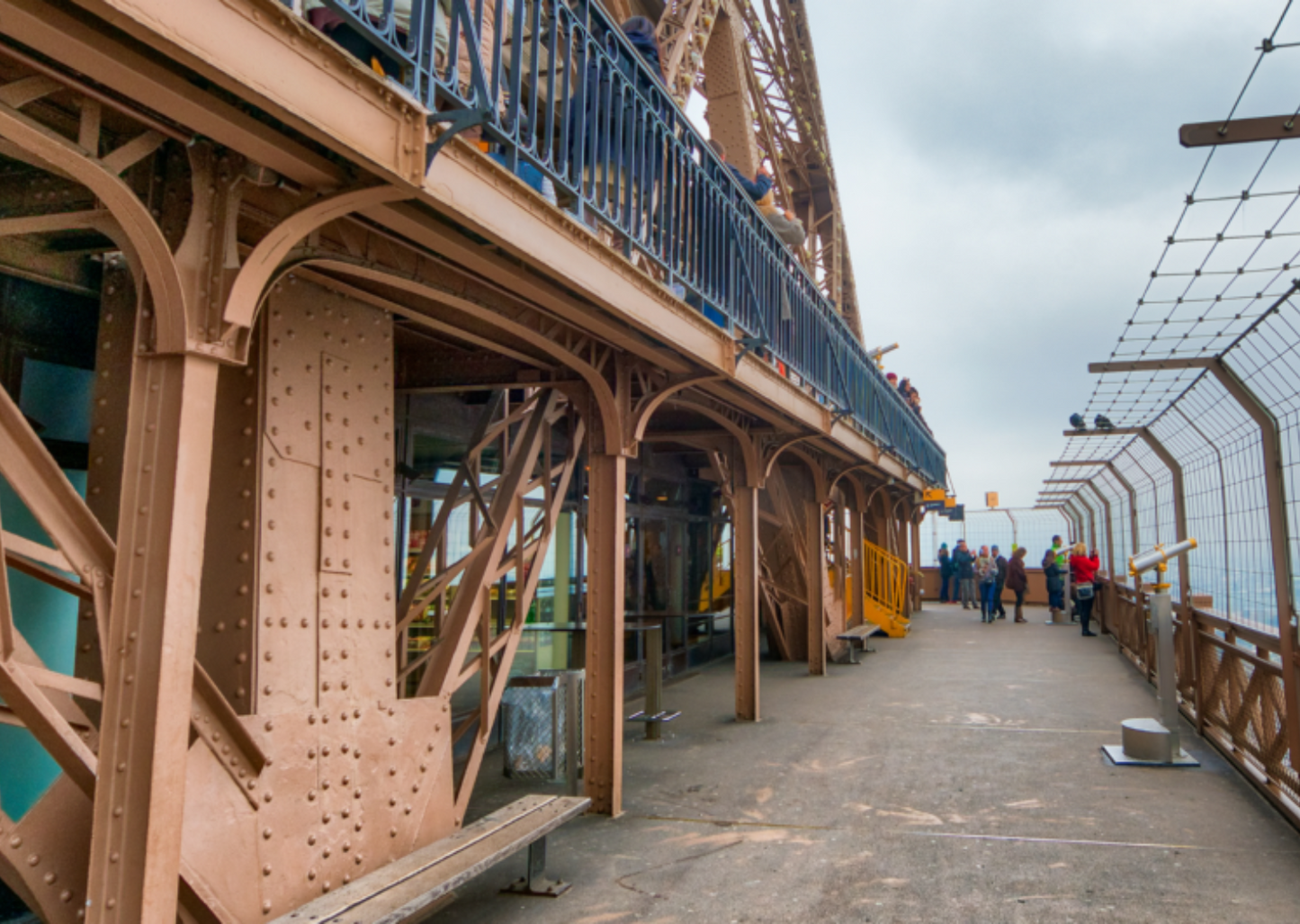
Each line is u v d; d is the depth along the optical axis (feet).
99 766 7.88
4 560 7.75
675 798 20.10
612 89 14.23
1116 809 18.94
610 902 14.15
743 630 29.48
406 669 15.42
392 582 13.87
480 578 16.51
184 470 8.11
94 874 7.77
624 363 19.24
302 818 11.48
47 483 8.07
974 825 17.92
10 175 9.70
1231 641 23.22
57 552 8.10
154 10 6.09
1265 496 18.92
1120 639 49.21
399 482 21.52
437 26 12.36
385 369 14.16
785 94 80.48
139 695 7.89
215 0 6.66
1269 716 19.90
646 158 15.89
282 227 8.83
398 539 21.52
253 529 11.55
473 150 9.95
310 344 12.73
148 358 8.30
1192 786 20.72
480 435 18.52
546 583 29.32
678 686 36.52
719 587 46.55
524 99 16.48
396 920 10.14
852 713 30.32
